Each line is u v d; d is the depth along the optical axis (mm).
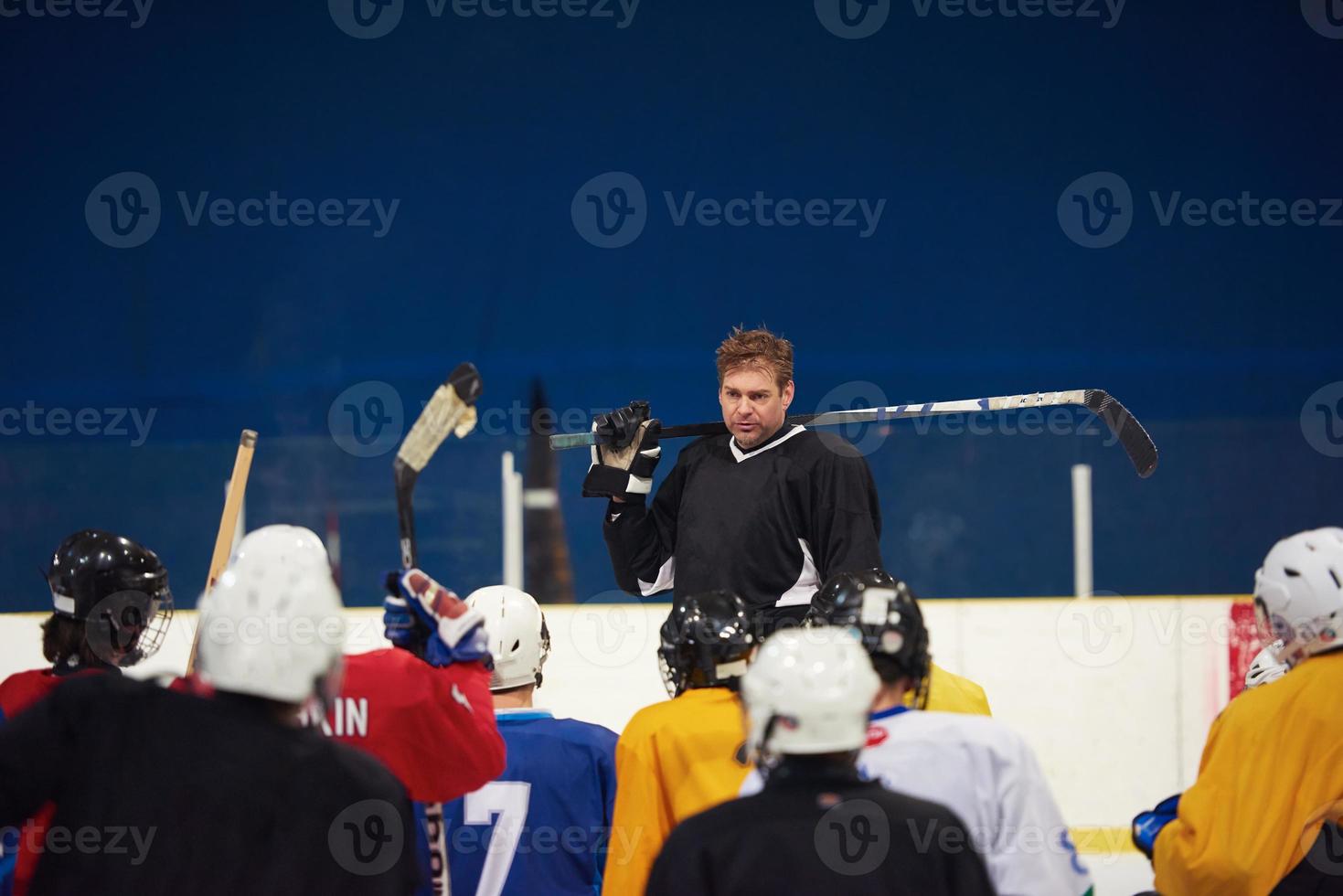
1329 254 38344
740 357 13070
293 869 6383
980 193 38062
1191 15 38094
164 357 37062
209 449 34656
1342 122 38219
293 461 35438
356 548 34188
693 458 13875
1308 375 38219
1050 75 38062
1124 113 38188
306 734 6703
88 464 34031
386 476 35094
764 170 37875
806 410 37875
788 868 6102
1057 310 38156
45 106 36906
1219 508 35312
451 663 8742
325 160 37438
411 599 8812
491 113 37594
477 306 37625
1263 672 11406
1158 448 35562
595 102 37688
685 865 6188
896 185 38000
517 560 27453
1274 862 8250
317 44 37344
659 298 37719
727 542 13109
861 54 37844
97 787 6430
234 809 6367
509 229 37625
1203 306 38250
